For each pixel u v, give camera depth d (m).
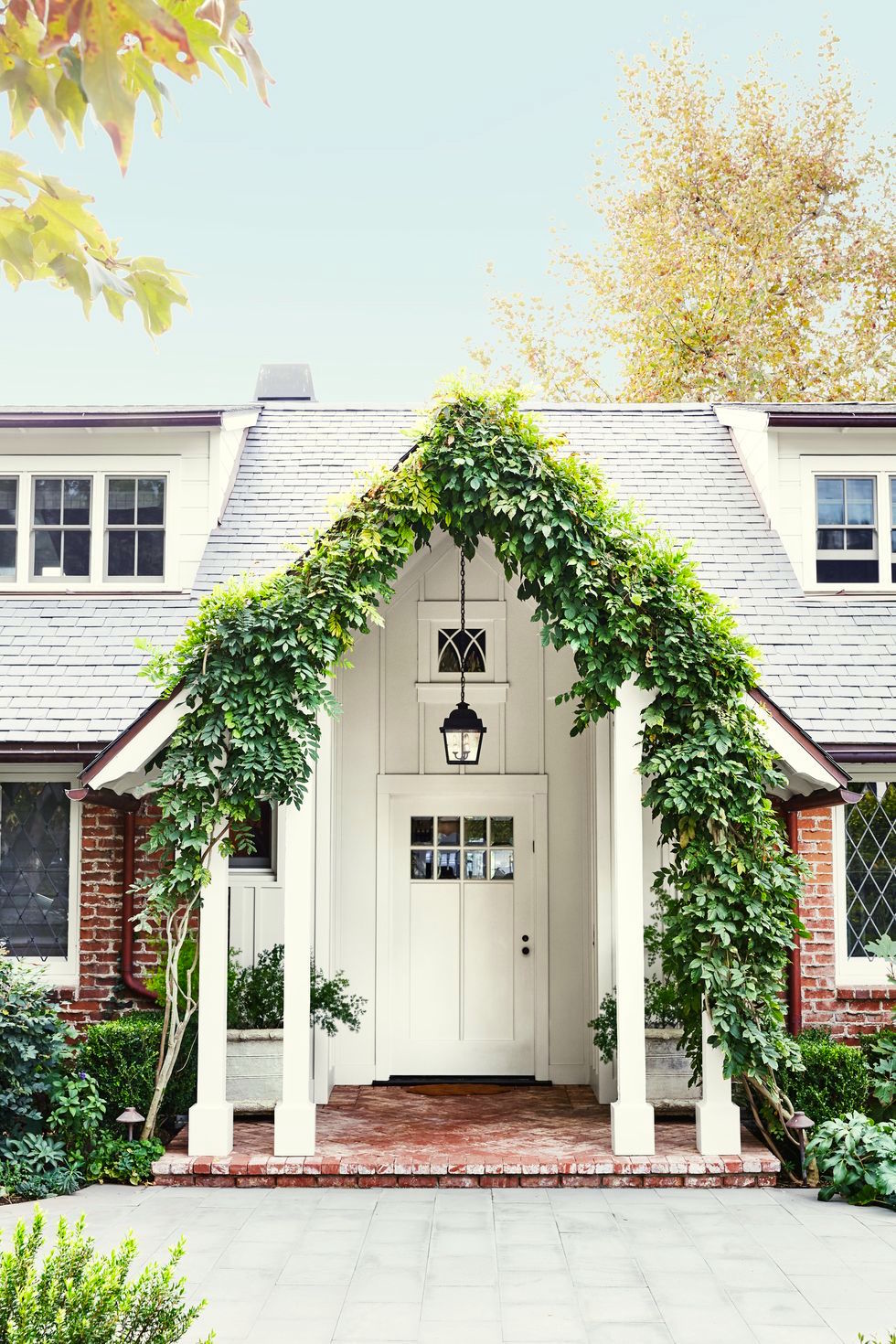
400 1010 12.61
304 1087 9.28
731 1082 10.17
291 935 9.37
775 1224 8.12
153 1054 9.67
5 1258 4.47
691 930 9.29
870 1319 6.50
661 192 26.42
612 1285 6.98
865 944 11.19
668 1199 8.73
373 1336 6.26
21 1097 9.22
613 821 10.76
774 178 25.89
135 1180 9.02
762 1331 6.34
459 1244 7.69
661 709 9.45
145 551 12.48
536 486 9.44
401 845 12.78
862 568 12.70
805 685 11.12
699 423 14.77
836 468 12.75
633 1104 9.30
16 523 12.45
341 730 12.71
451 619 12.88
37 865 11.23
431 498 9.47
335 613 9.45
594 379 26.94
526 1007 12.61
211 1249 7.57
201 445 12.56
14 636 11.73
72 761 10.64
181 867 9.20
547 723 12.79
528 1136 9.95
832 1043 10.06
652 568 9.45
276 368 16.03
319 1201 8.62
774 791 10.52
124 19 2.16
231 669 9.29
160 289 2.67
